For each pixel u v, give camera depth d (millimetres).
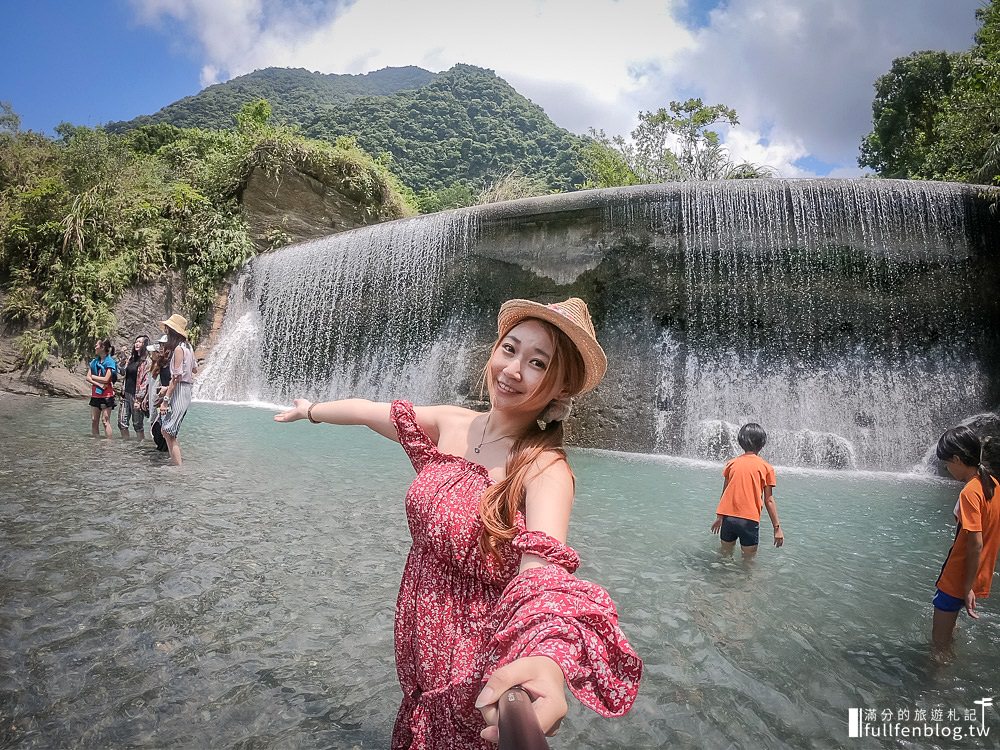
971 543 2990
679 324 11828
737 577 3994
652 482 7633
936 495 7547
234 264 17938
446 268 13922
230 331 17344
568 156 107625
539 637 948
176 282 17453
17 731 2111
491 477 1388
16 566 3539
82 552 3838
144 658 2639
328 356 15742
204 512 4910
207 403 14586
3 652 2609
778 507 6480
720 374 11430
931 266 10828
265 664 2637
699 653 2914
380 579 3658
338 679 2535
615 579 3873
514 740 714
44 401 13406
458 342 13625
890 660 2896
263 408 14109
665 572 4047
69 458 6777
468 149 114250
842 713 2438
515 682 846
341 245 15750
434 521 1374
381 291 14953
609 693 924
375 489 6039
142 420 8656
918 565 4398
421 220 14391
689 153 28562
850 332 11062
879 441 10562
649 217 12016
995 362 10484
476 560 1330
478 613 1338
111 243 16938
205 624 2986
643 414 11539
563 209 12578
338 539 4398
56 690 2365
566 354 1382
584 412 11758
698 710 2422
